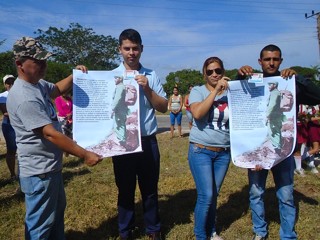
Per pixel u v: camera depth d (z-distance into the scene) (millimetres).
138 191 4969
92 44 53219
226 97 3283
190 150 3340
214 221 3520
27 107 2342
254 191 3445
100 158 2557
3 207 4391
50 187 2529
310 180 5562
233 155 3199
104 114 3082
